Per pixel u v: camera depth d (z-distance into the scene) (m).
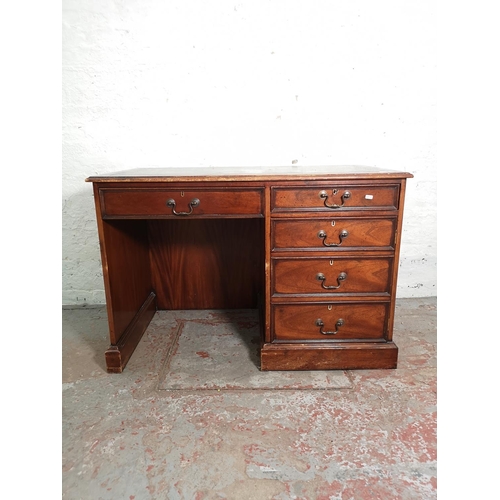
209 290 2.30
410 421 1.33
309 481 1.09
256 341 1.92
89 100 2.08
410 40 2.02
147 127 2.12
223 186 1.49
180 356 1.79
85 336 2.00
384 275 1.56
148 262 2.22
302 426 1.31
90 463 1.16
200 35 2.01
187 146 2.15
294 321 1.62
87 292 2.40
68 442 1.25
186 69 2.05
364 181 1.47
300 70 2.06
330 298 1.58
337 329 1.62
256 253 2.23
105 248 1.57
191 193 1.50
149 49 2.02
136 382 1.58
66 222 2.26
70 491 1.07
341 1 1.97
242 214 1.52
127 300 1.83
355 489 1.06
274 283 1.58
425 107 2.11
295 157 2.18
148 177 1.47
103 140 2.14
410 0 1.97
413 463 1.15
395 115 2.12
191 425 1.32
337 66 2.05
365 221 1.51
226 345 1.88
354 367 1.64
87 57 2.02
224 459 1.17
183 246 2.23
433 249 2.34
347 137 2.15
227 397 1.47
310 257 1.54
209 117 2.12
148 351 1.84
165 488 1.07
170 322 2.16
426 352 1.78
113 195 1.52
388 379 1.57
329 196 1.48
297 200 1.49
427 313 2.19
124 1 1.96
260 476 1.11
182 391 1.52
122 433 1.29
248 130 2.14
